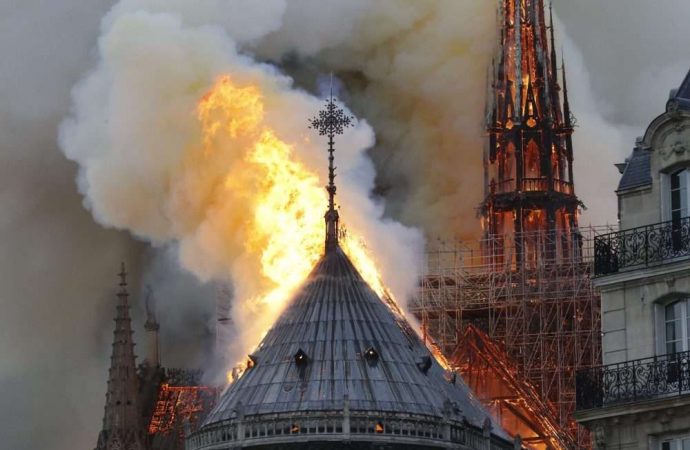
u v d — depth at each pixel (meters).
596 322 195.62
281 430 137.12
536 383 199.38
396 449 136.75
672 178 108.44
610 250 109.50
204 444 140.00
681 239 106.56
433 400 140.25
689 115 107.25
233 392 141.62
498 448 145.00
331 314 143.88
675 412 104.88
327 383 139.00
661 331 107.38
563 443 193.50
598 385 108.31
